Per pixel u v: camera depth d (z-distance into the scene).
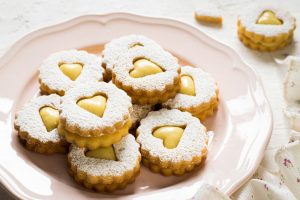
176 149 0.48
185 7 0.66
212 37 0.57
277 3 0.66
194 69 0.54
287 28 0.60
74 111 0.47
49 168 0.48
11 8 0.64
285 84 0.54
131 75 0.51
